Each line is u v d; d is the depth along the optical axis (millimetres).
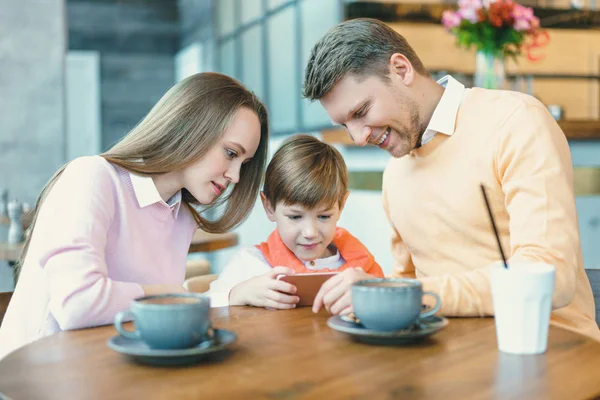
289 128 6047
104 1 9344
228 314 1209
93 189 1312
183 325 874
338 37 1413
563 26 6211
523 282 922
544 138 1377
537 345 937
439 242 1549
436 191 1528
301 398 767
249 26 7008
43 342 1013
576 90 6340
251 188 1596
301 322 1134
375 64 1417
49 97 4887
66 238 1217
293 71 5926
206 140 1399
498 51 3205
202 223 1592
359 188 3920
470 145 1476
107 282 1183
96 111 9484
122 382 822
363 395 776
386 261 3695
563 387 805
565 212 1283
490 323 1121
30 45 4832
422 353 941
